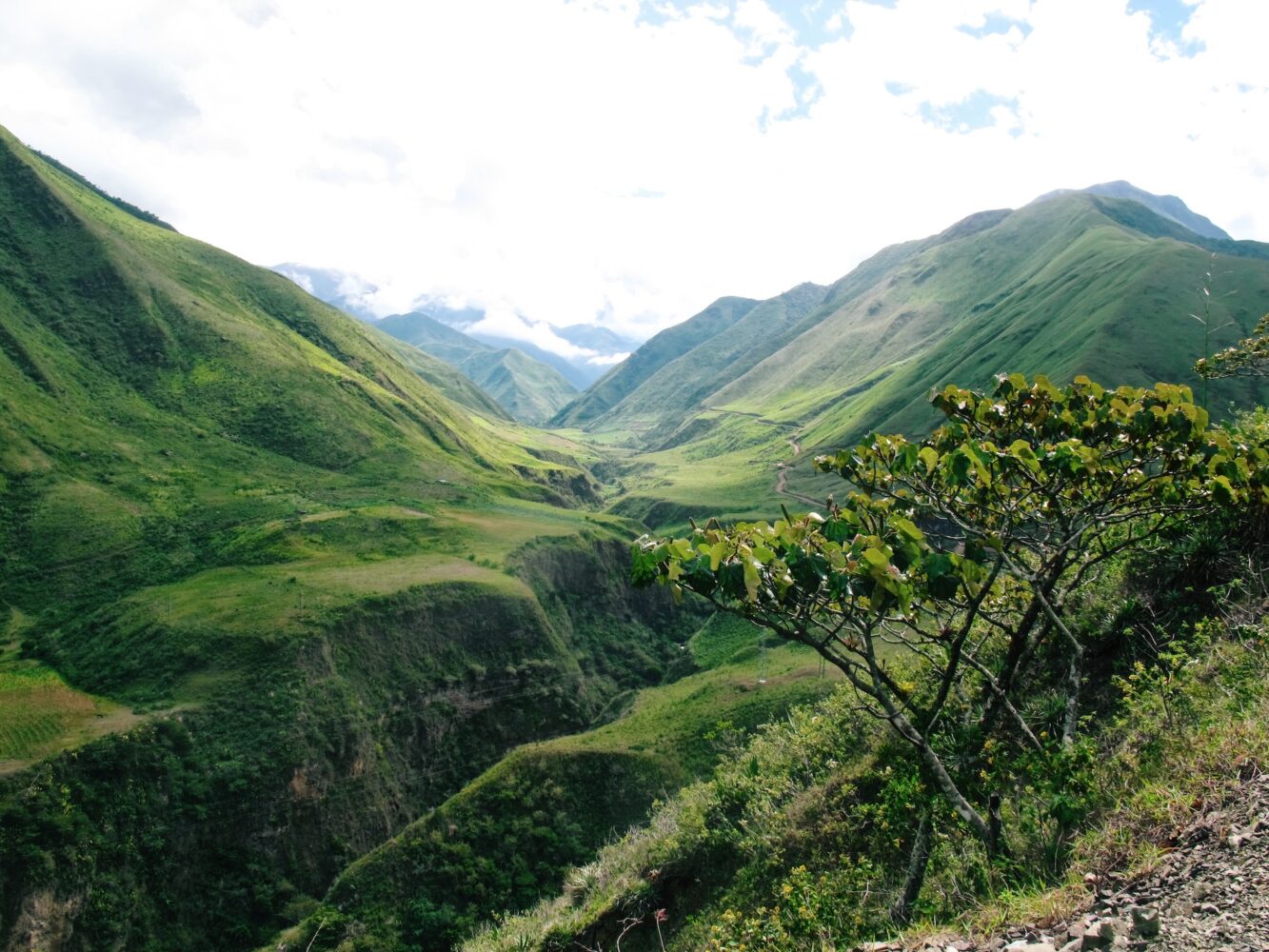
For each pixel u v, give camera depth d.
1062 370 120.75
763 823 15.62
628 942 16.92
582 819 50.44
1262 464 8.58
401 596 88.31
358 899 45.44
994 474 9.39
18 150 181.88
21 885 52.88
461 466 166.88
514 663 91.25
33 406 125.00
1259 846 4.71
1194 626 10.44
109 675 75.00
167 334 160.25
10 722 65.75
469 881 46.19
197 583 92.94
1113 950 4.36
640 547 7.20
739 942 10.28
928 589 7.12
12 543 99.94
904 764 9.96
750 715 56.19
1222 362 15.69
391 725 77.75
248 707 70.25
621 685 102.94
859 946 6.30
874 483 10.08
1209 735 6.61
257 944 57.38
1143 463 9.18
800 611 7.18
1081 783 7.21
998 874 6.94
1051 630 12.30
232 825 62.50
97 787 59.91
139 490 117.12
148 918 56.53
